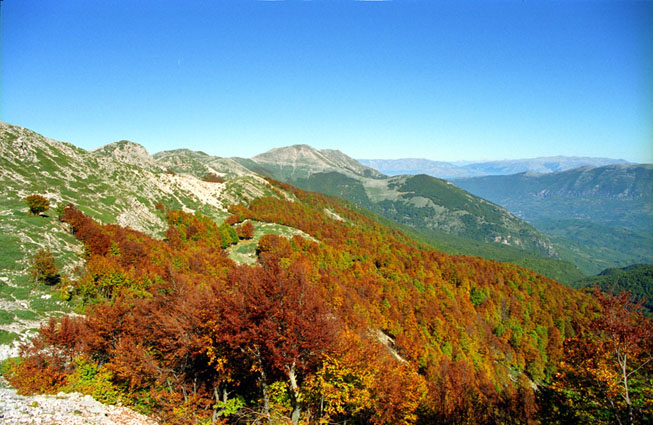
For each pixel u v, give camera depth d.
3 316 32.16
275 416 19.86
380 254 149.75
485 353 89.00
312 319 19.97
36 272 42.59
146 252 68.44
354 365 23.05
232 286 24.62
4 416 16.19
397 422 26.03
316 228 167.12
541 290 150.62
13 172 84.00
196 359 22.70
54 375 23.83
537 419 22.77
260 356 20.11
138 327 25.78
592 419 19.09
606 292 19.09
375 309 78.06
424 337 79.31
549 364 92.19
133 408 22.91
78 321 30.48
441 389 44.97
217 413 21.03
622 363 18.17
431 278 127.81
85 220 66.25
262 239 111.00
